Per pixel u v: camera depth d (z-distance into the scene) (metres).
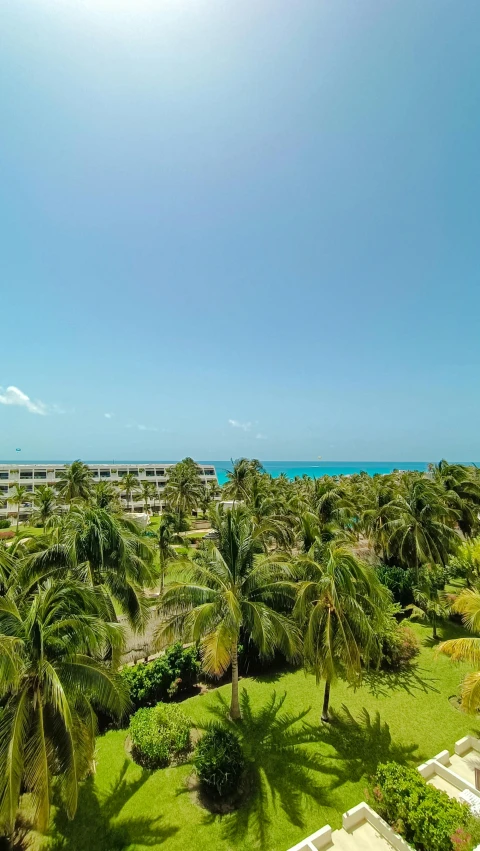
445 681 19.16
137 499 81.31
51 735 10.04
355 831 11.42
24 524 67.88
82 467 56.22
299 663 20.75
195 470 92.06
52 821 11.88
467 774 13.31
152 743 13.78
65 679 10.61
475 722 16.14
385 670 20.11
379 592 15.42
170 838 11.36
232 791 12.81
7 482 76.56
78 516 18.89
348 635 14.56
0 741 9.19
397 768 12.21
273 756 14.30
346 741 15.04
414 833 10.70
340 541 19.64
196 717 16.38
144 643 22.41
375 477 78.25
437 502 29.97
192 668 18.66
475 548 31.33
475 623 15.98
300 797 12.66
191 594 15.34
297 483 77.44
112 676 11.19
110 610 15.79
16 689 9.77
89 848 11.09
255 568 16.48
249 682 19.17
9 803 8.38
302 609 15.30
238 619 13.77
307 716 16.48
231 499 58.59
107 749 14.77
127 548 18.12
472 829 10.13
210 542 18.08
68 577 14.98
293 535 32.22
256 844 11.18
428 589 25.23
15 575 15.65
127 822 11.84
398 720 16.25
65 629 11.39
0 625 10.92
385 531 32.56
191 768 13.84
